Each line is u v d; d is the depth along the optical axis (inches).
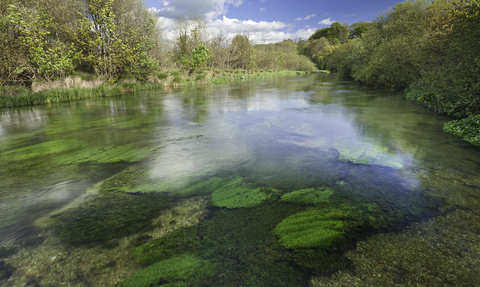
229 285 60.1
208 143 180.4
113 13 545.6
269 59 1595.7
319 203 98.8
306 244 74.6
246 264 66.9
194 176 125.6
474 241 75.6
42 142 185.2
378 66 596.4
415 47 457.7
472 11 243.6
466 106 244.4
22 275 64.1
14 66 410.9
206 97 464.1
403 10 649.6
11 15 379.9
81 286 60.5
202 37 1035.3
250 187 113.1
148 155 156.6
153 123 246.8
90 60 524.1
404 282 60.8
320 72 2017.7
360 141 181.5
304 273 63.8
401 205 97.1
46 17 468.4
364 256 69.6
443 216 89.4
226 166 138.3
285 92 548.7
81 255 71.1
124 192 110.0
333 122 245.3
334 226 83.4
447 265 66.1
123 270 65.4
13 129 224.4
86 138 195.0
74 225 85.7
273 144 176.9
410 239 76.9
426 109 315.3
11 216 91.4
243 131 213.2
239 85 751.7
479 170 130.0
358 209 94.1
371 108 327.3
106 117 278.5
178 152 161.8
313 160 145.8
